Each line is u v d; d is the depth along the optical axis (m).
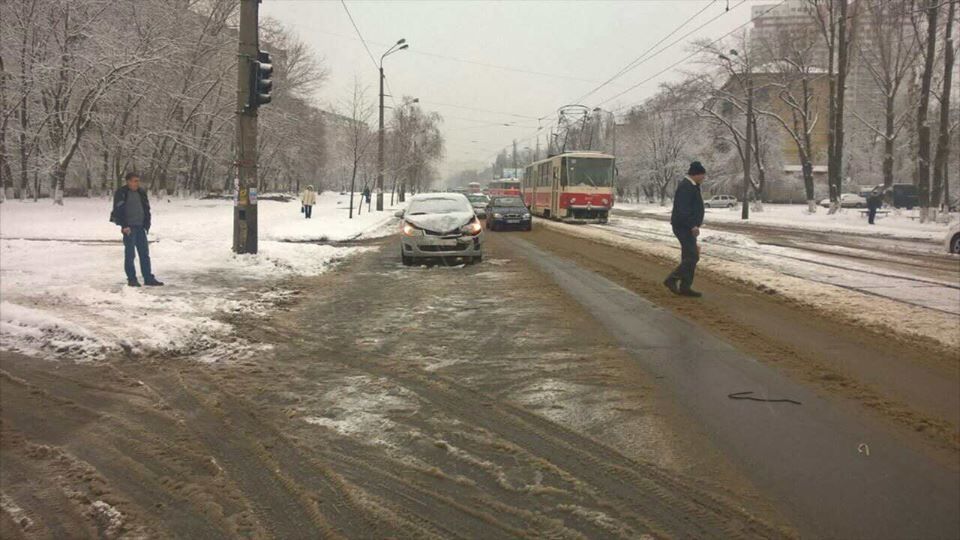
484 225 31.33
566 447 4.45
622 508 3.64
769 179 65.50
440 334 7.70
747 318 8.73
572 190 32.25
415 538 3.32
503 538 3.33
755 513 3.60
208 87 37.84
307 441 4.53
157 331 7.21
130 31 30.31
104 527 3.41
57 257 13.54
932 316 8.96
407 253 14.38
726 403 5.36
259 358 6.58
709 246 19.62
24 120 30.59
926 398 5.55
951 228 19.25
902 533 3.41
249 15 13.68
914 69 42.72
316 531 3.38
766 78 50.12
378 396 5.46
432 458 4.27
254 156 14.01
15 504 3.65
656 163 66.62
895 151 64.69
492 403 5.31
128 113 33.34
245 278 11.79
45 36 28.70
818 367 6.43
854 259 16.92
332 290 10.91
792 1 44.25
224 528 3.40
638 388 5.70
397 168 61.59
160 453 4.32
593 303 9.73
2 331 7.12
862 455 4.37
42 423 4.82
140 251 10.45
